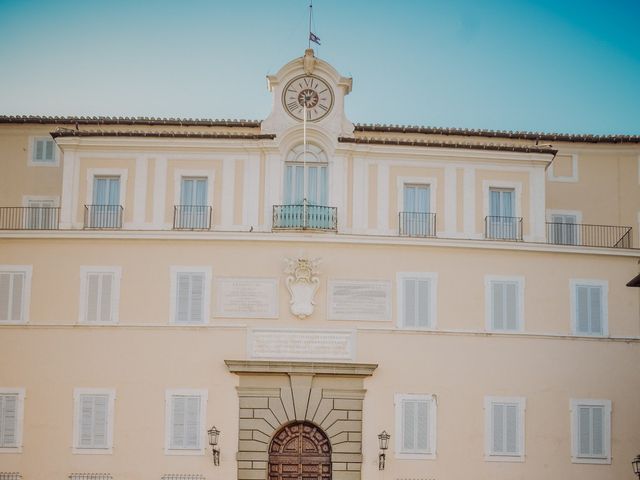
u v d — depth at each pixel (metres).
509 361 43.06
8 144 47.47
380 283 43.12
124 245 43.22
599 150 48.03
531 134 47.34
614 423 43.22
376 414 42.12
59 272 43.06
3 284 43.00
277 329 42.44
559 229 47.41
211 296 42.75
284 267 42.91
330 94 45.09
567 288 44.03
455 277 43.50
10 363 42.38
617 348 43.81
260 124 45.84
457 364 42.75
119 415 41.88
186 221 44.03
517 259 44.00
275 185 44.00
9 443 41.75
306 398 42.00
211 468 41.50
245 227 43.81
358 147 44.47
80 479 41.34
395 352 42.59
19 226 46.56
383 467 41.66
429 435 42.12
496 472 42.12
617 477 42.81
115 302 42.75
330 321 42.69
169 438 41.69
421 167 44.91
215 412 41.88
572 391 43.19
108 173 44.41
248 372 41.84
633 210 47.88
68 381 42.16
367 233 44.09
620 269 44.53
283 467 42.12
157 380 42.09
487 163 45.16
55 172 47.19
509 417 42.62
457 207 44.75
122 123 46.47
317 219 43.59
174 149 44.56
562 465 42.56
